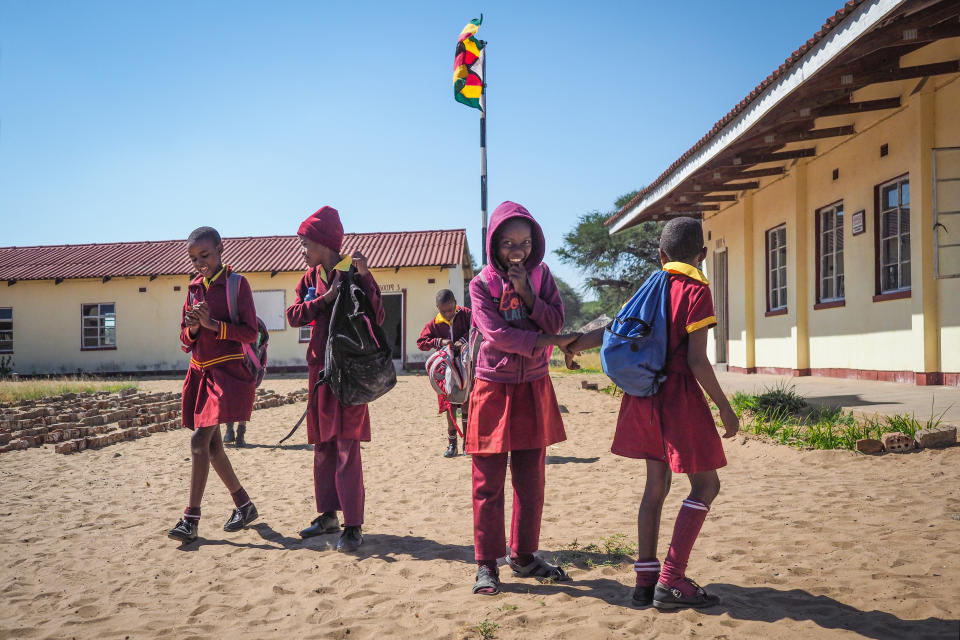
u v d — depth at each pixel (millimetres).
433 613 3047
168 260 27438
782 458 6176
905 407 7293
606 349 3027
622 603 3078
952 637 2527
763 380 12445
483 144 13180
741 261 15930
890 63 8914
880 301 10703
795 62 7988
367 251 26672
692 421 2916
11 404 12742
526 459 3479
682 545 2943
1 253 29812
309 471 6773
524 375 3350
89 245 30406
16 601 3393
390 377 4176
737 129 9789
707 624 2768
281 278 25734
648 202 15047
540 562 3496
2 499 5621
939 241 9242
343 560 3910
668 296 3000
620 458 6809
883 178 10539
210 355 4410
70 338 26594
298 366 25594
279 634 2918
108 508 5297
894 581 3105
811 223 12961
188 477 6512
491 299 3391
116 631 2990
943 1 6711
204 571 3795
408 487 5898
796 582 3186
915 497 4566
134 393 15172
